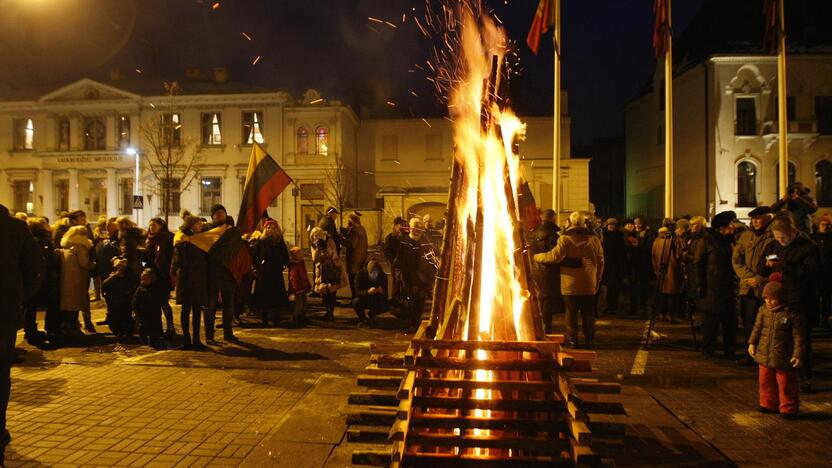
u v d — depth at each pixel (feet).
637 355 27.02
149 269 28.27
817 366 24.76
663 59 115.24
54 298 29.19
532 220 31.73
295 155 120.37
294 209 120.06
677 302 36.78
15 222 15.05
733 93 99.71
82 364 24.73
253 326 34.73
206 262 28.32
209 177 122.21
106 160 123.85
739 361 25.08
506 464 12.22
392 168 132.87
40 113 128.06
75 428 17.07
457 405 12.75
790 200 31.94
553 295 28.78
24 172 127.65
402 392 12.34
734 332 26.18
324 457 14.92
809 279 20.92
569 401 12.31
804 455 15.20
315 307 42.75
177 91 121.39
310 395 19.97
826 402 19.67
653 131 120.47
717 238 26.55
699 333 33.01
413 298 31.78
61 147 126.52
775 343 18.02
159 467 14.42
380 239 113.39
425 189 118.42
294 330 33.32
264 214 39.65
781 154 45.37
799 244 21.43
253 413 18.45
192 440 16.19
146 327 28.07
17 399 19.79
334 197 118.52
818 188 99.40
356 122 131.44
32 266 15.44
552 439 12.60
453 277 18.12
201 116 122.52
